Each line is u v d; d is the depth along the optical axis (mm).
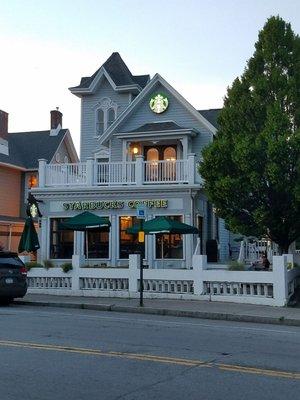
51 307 17797
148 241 25703
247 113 20844
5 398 6543
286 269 17406
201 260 18438
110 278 19719
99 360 8727
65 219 27125
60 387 7062
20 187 39312
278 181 19062
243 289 17781
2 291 17672
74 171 28625
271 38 21047
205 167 20734
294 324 14266
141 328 12594
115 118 33500
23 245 22438
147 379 7531
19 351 9391
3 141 37969
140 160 26219
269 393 6887
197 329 12680
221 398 6637
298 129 19531
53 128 43562
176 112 30469
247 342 10852
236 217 20594
